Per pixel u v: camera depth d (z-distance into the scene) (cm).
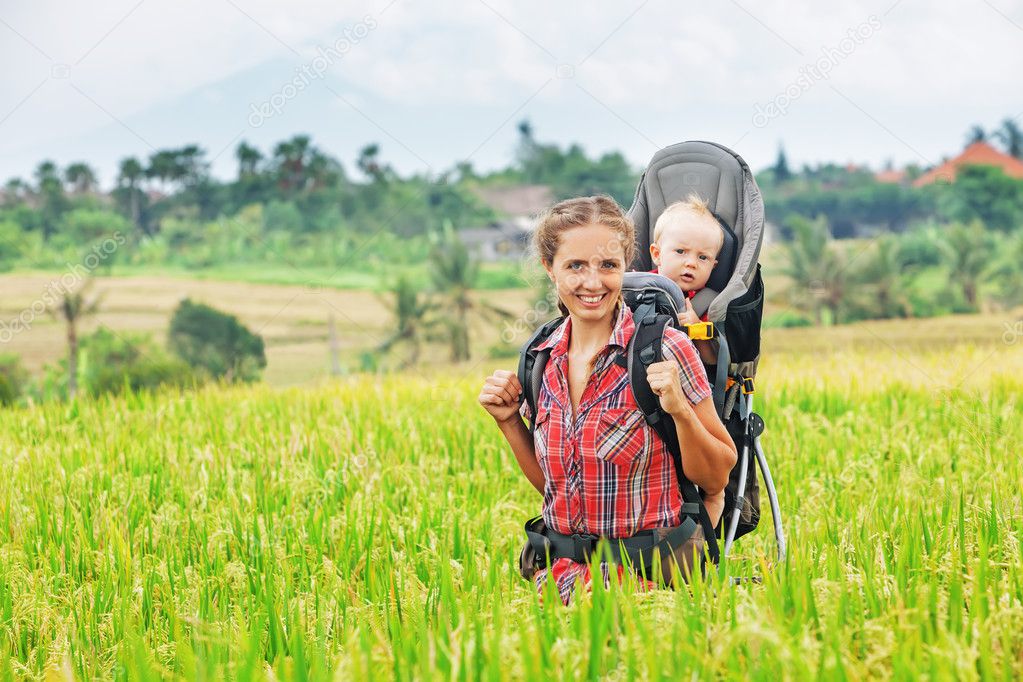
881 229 4594
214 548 591
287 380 3002
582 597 388
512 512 658
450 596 421
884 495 673
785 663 339
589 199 414
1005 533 523
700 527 425
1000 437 905
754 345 516
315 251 4566
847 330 3095
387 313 3731
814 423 1005
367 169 4994
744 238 537
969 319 3488
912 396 1202
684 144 576
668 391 385
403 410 1143
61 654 443
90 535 638
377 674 353
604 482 412
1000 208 4406
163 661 441
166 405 1195
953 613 394
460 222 4844
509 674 352
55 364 2859
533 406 435
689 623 370
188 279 4147
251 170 4881
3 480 817
